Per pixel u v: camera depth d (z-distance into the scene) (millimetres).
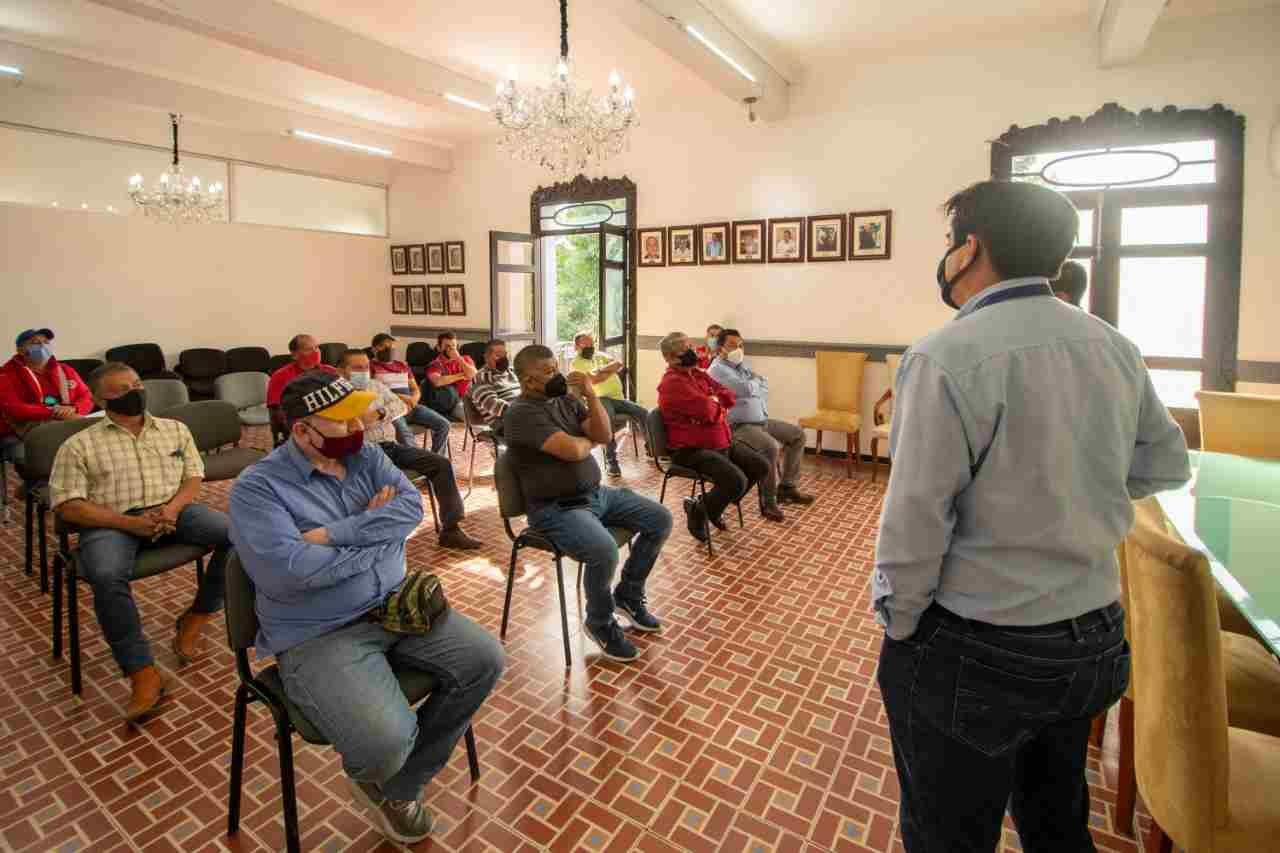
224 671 2494
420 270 8859
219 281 7414
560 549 2531
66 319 6352
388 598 1730
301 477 1772
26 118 6000
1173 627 1222
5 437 4035
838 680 2439
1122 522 1013
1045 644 977
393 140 7723
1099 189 4820
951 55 5227
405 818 1682
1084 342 988
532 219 7730
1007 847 1652
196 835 1729
